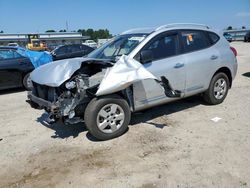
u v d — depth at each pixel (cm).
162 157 432
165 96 554
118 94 502
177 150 452
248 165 400
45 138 521
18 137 533
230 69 668
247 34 4125
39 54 966
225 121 571
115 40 603
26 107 739
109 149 464
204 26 645
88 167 412
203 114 613
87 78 464
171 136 505
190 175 381
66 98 467
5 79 902
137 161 423
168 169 398
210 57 620
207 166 401
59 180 384
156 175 384
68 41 6838
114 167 409
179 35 582
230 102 696
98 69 504
